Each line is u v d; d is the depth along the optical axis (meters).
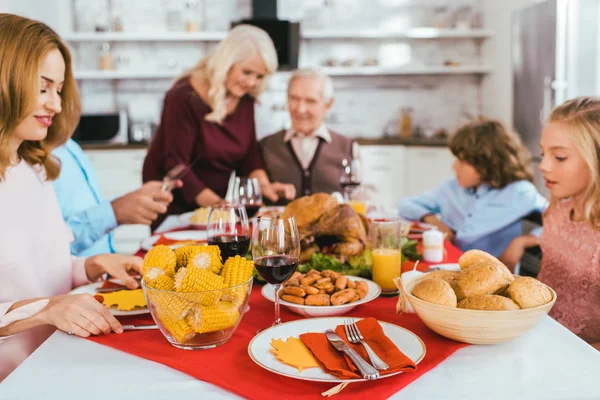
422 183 5.22
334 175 2.99
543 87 4.12
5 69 1.20
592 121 1.38
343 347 0.91
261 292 1.29
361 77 5.82
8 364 1.19
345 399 0.80
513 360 0.94
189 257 1.04
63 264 1.44
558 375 0.88
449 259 1.63
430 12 5.74
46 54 1.24
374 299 1.29
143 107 5.70
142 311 1.15
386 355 0.90
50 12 4.78
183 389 0.86
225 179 2.93
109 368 0.93
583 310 1.45
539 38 4.20
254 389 0.84
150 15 5.56
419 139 5.32
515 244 2.02
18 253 1.30
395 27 5.73
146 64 5.64
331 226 1.48
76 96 1.48
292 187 2.54
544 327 1.08
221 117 2.75
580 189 1.45
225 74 2.65
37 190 1.42
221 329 0.99
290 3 5.64
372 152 5.22
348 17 5.70
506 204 2.22
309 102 2.90
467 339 0.98
